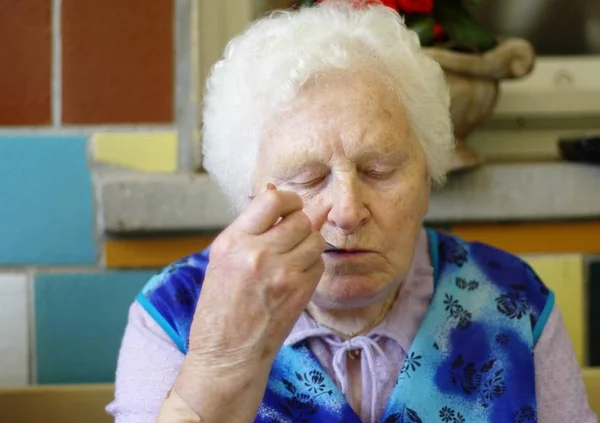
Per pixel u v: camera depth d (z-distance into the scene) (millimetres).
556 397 797
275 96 697
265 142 711
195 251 1165
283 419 738
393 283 713
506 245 1200
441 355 770
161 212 1111
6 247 1155
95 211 1160
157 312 800
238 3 1181
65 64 1137
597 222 1208
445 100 796
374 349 765
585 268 1215
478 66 1062
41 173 1150
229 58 793
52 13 1127
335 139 676
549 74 1338
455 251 872
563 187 1166
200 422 588
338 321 783
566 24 1327
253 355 587
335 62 697
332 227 679
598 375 1034
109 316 1172
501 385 767
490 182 1153
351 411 730
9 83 1132
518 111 1343
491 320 803
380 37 735
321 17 773
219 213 1116
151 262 1166
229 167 777
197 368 594
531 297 839
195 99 1159
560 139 1231
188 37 1151
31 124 1143
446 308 803
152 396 748
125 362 788
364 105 686
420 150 740
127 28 1141
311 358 755
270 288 575
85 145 1152
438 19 1106
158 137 1162
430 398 748
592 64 1344
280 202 576
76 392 1021
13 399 1011
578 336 1228
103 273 1165
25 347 1167
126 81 1148
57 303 1165
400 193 702
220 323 584
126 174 1153
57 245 1161
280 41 743
